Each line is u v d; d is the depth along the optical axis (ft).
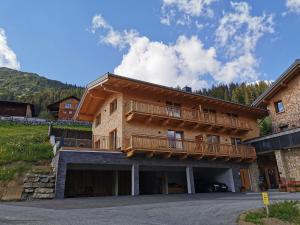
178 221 26.68
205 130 79.05
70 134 101.14
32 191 49.90
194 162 70.79
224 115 86.07
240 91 304.71
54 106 206.18
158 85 68.23
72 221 25.21
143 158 63.36
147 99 71.00
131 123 65.87
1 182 50.34
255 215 28.32
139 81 65.26
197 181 80.48
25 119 138.41
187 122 72.74
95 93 73.51
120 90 67.26
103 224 24.14
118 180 71.36
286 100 85.40
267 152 79.97
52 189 51.47
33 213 30.17
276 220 26.55
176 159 67.92
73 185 66.33
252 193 64.03
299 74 81.71
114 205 39.06
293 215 27.94
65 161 53.83
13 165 61.36
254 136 92.84
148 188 76.64
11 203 41.96
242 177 79.15
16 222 24.44
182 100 77.77
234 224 25.77
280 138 75.41
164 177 75.72
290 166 74.23
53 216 28.04
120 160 60.34
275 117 88.58
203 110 81.97
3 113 166.09
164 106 70.08
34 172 53.06
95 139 78.64
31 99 323.57
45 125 139.44
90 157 56.85
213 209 34.88
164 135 70.74
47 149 74.13
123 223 24.88
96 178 69.72
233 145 77.41
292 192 62.54
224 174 78.84
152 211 33.09
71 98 206.39
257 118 97.35
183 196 56.08
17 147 73.56
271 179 88.17
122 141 62.59
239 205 38.50
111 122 70.59
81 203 41.50
